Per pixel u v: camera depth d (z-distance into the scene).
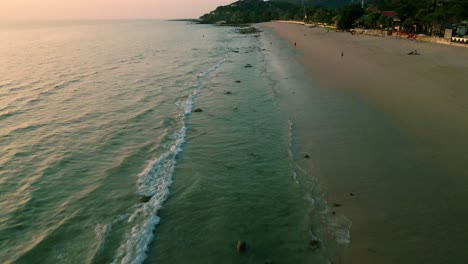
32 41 79.75
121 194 11.71
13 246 9.32
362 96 21.16
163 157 14.48
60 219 10.43
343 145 14.36
